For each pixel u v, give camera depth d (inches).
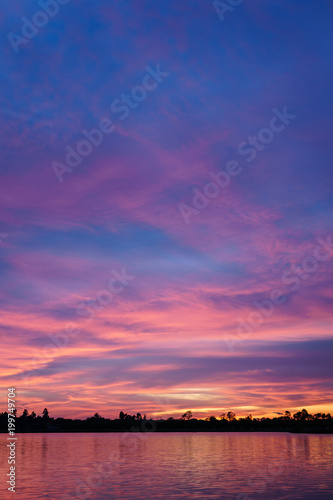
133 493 1498.5
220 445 4655.5
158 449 4008.4
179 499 1390.3
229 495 1457.9
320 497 1417.3
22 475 2001.7
